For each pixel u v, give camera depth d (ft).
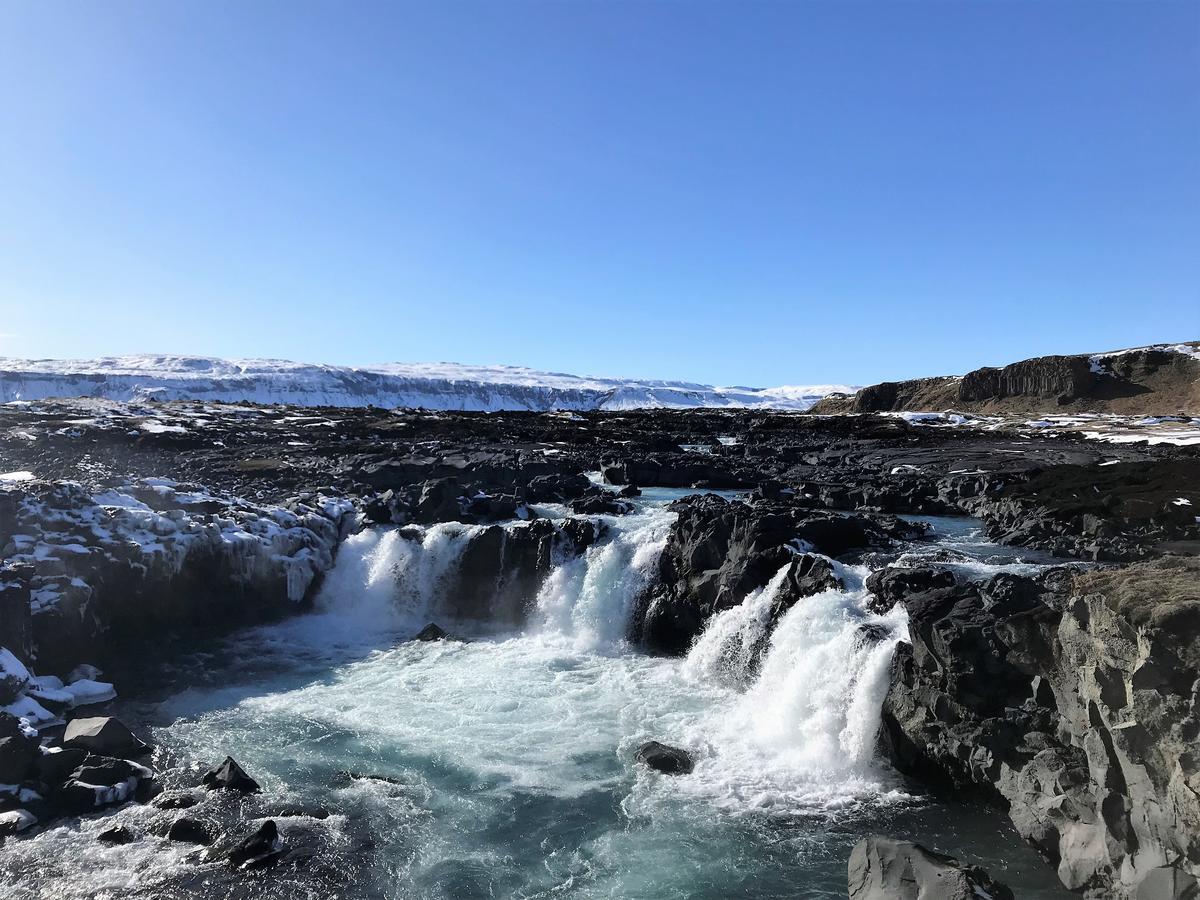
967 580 60.85
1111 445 173.58
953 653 46.55
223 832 44.75
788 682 58.49
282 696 65.41
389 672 71.56
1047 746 41.29
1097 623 35.88
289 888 40.11
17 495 71.61
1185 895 31.17
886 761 51.65
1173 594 33.32
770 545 73.05
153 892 39.45
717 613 72.02
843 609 59.16
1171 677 31.37
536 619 84.64
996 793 45.65
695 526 79.36
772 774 52.26
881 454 159.63
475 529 89.92
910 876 36.24
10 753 47.32
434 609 88.99
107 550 70.54
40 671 62.64
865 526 83.87
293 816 46.73
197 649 75.66
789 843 44.24
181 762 53.26
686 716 61.62
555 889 40.65
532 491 111.55
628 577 81.05
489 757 54.65
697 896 39.88
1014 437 208.85
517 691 66.80
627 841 44.70
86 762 49.14
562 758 54.54
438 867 42.29
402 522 96.99
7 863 41.37
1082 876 36.86
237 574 80.89
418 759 54.24
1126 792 34.78
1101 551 71.92
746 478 126.41
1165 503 84.94
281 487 108.99
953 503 107.55
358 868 41.98
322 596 89.30
